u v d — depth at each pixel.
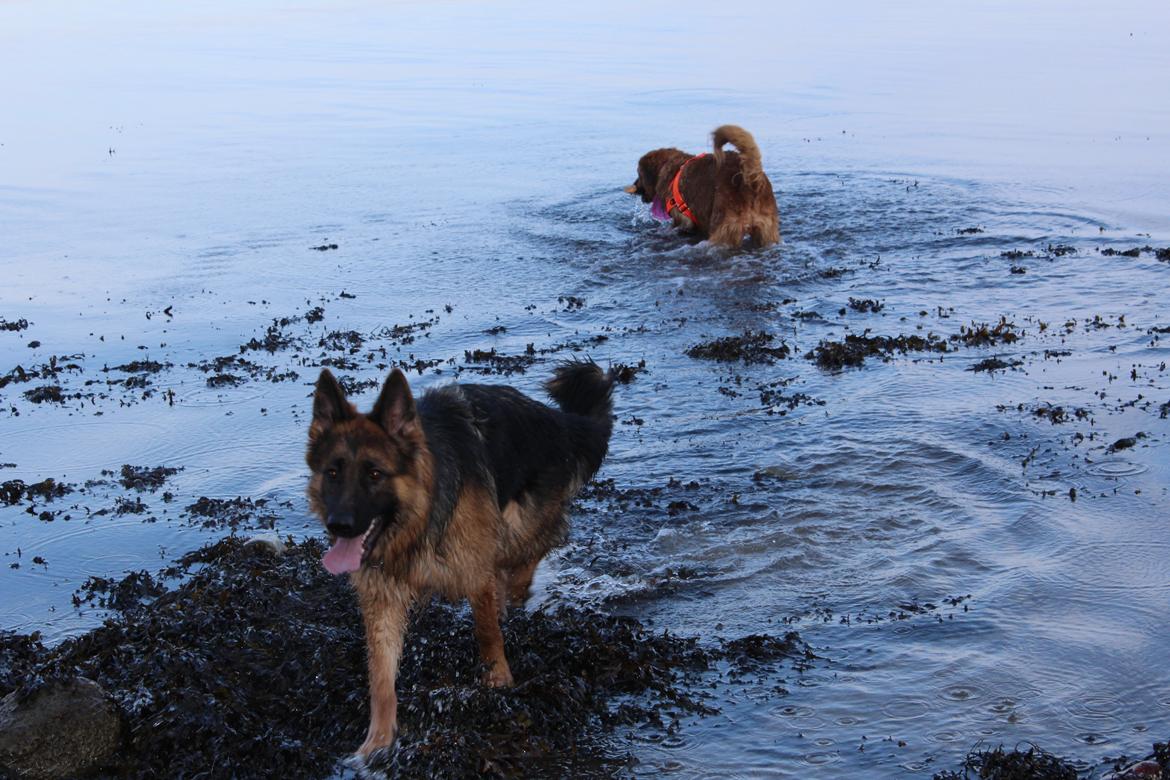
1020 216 16.28
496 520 5.64
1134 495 7.33
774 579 6.71
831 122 25.53
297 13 59.31
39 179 22.19
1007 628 5.91
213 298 14.21
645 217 17.58
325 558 5.02
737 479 8.13
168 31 51.34
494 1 65.00
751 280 13.90
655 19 53.16
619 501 7.89
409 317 13.10
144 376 11.29
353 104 31.23
